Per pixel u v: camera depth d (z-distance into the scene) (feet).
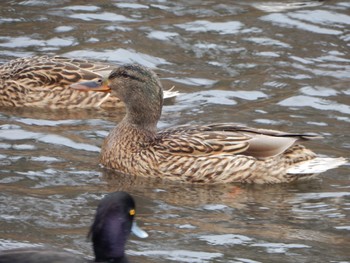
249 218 48.19
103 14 79.71
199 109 63.46
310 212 49.11
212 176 53.83
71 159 55.06
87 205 48.60
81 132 59.62
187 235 45.50
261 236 45.73
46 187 50.62
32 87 65.98
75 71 66.44
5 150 55.52
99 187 51.55
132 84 56.34
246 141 54.19
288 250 44.09
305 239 45.44
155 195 51.26
